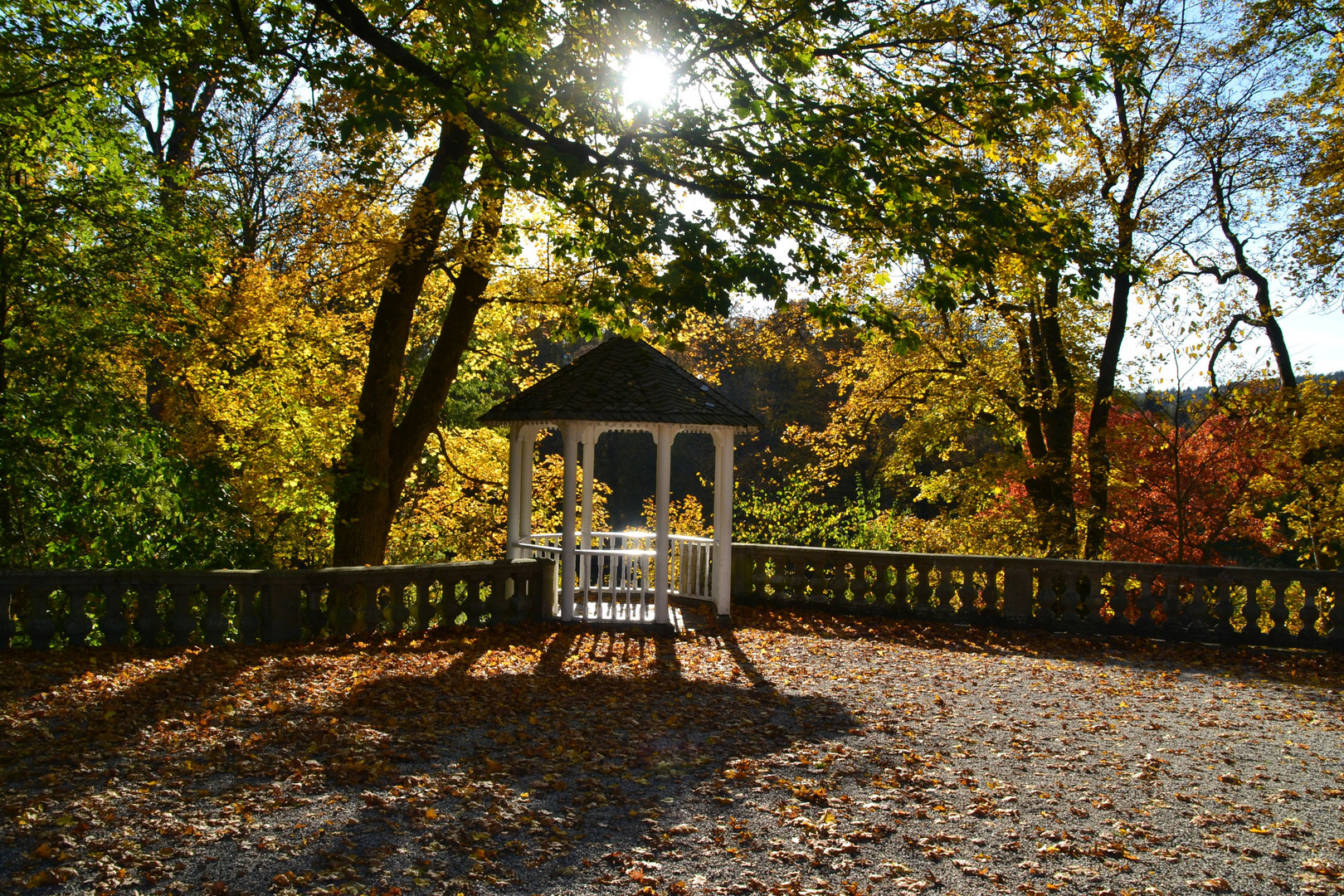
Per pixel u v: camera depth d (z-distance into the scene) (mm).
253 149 19172
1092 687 9492
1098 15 16328
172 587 9891
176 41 10438
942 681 9609
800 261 9875
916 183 9711
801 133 9508
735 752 6887
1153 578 12266
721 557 13086
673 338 9609
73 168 13109
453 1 8945
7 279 11836
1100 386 21078
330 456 14594
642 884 4645
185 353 14562
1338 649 11516
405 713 7645
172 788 5688
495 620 12117
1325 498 16500
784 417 43500
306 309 16297
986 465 21328
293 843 4965
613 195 8688
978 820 5625
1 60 11297
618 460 43250
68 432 12477
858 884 4707
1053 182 19312
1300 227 17594
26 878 4414
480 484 22781
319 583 10594
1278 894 4707
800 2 9922
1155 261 19547
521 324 21797
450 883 4582
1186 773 6645
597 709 8117
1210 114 18688
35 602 9297
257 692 8062
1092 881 4812
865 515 25203
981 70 10352
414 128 8398
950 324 21406
